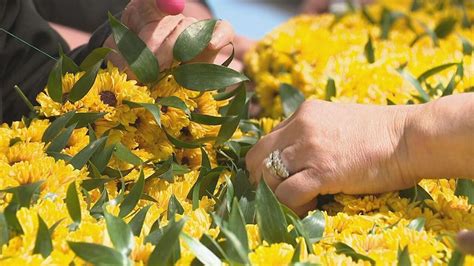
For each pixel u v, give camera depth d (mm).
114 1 1610
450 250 1085
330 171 1188
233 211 1057
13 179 1121
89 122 1208
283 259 1029
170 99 1229
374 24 1865
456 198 1187
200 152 1278
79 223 1064
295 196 1194
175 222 1034
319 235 1119
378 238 1099
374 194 1195
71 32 1594
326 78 1523
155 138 1247
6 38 1321
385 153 1181
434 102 1184
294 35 1723
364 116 1205
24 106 1339
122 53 1230
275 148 1232
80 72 1230
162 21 1257
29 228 1044
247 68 1798
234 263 1013
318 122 1209
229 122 1260
